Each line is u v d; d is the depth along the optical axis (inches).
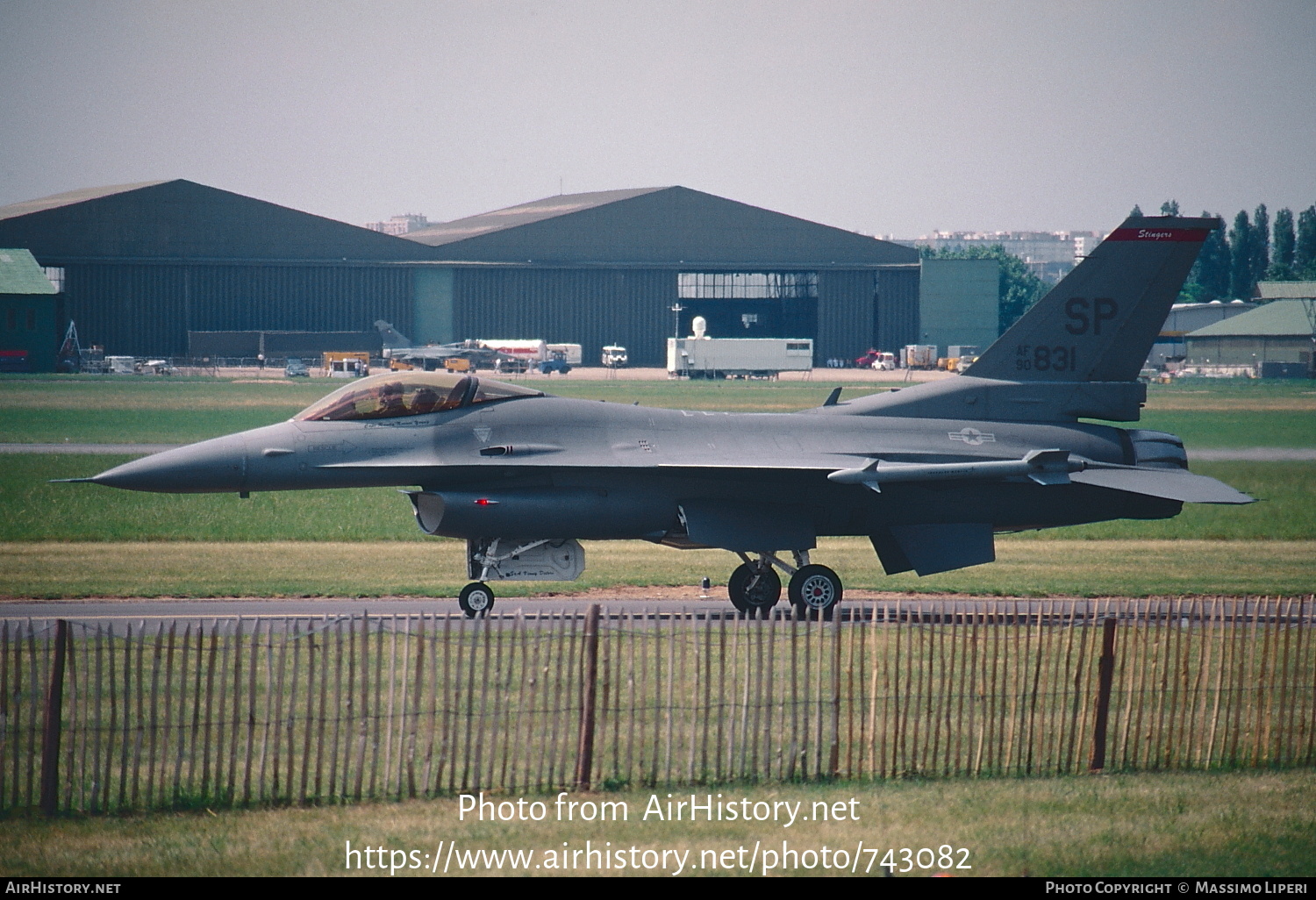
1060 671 2492.6
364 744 1833.2
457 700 1861.5
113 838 1662.2
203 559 4185.5
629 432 3334.2
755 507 3292.3
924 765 1964.8
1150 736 2030.0
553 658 2504.9
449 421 3289.9
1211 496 3287.4
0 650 2098.9
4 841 1646.2
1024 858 1601.9
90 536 4699.8
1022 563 4298.7
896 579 3897.6
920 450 3444.9
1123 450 3595.0
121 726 2071.9
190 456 3223.4
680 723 2133.4
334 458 3248.0
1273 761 2057.1
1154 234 3602.4
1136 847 1636.3
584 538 3250.5
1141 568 4173.2
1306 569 4128.9
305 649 2571.4
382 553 4441.4
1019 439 3550.7
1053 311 3617.1
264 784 1818.4
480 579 3248.0
